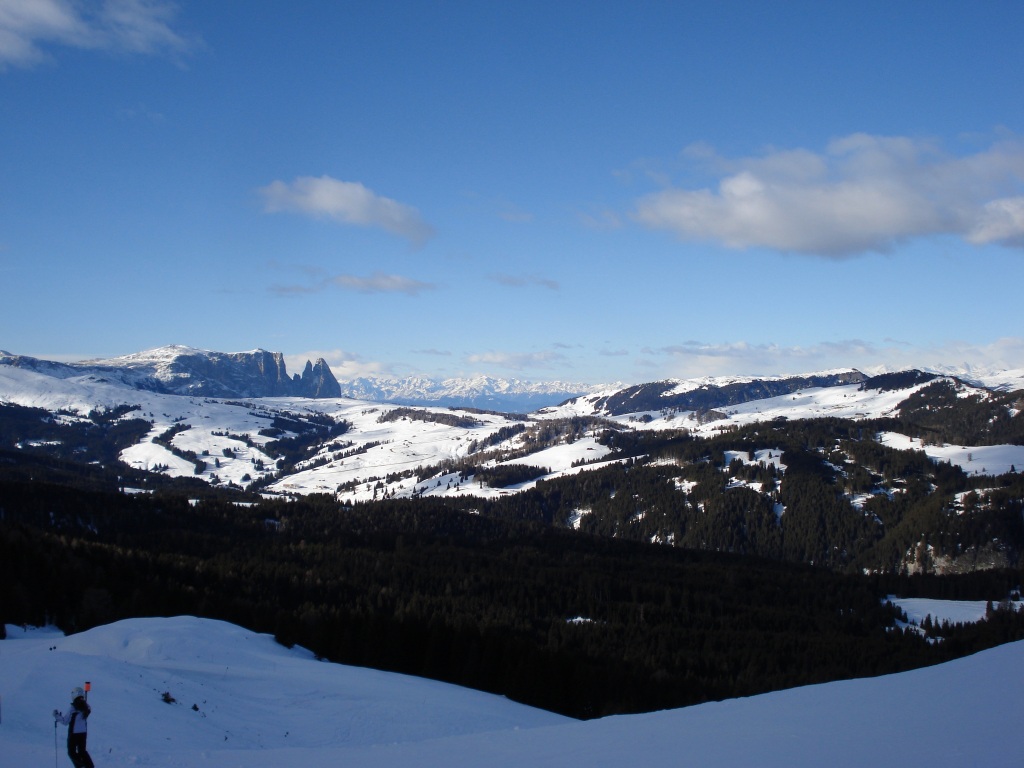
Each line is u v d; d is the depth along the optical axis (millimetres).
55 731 38000
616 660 118625
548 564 196875
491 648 105250
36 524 166250
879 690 38812
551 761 30016
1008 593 194875
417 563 178875
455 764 30922
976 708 31438
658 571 197750
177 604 118688
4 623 100062
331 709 61156
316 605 136125
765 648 135250
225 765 33938
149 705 48844
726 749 29031
